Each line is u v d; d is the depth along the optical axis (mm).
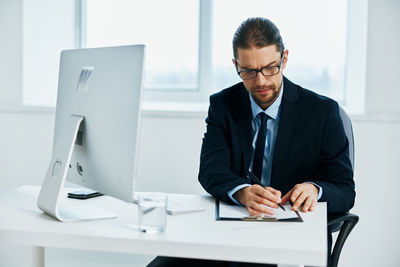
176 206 1542
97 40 3143
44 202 1437
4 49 2924
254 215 1418
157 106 2930
